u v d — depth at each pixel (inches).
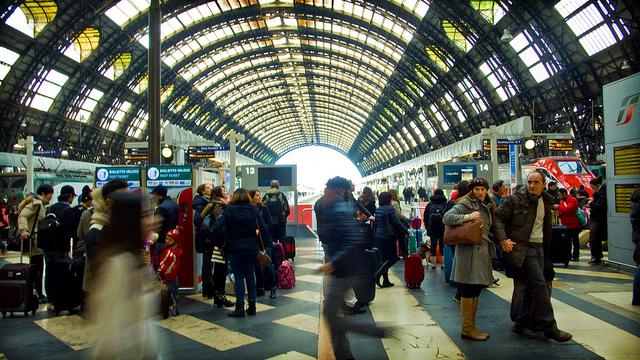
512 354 172.2
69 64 1122.0
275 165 634.2
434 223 376.5
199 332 212.4
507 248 187.5
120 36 1145.4
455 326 212.2
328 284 146.3
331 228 147.7
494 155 584.1
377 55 1534.2
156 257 249.6
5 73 982.4
